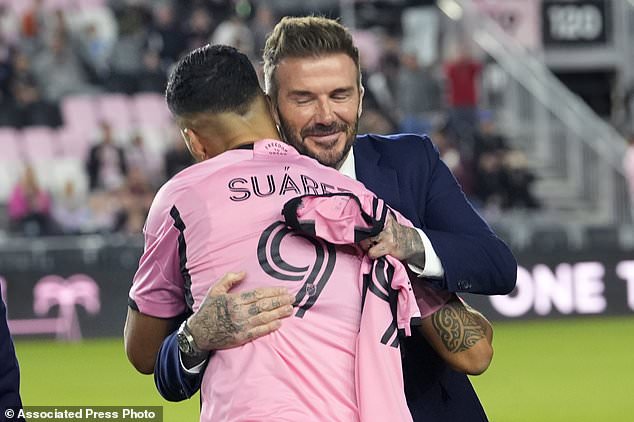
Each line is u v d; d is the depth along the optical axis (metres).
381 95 46.72
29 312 35.31
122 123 44.91
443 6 50.44
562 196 43.34
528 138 45.34
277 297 7.20
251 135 7.79
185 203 7.53
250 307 7.16
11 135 43.41
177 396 7.82
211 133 7.76
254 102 7.80
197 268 7.46
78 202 39.62
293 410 7.02
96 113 44.69
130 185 38.88
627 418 20.84
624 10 55.28
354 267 7.48
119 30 46.09
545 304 37.53
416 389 8.41
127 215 38.62
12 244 35.38
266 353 7.16
